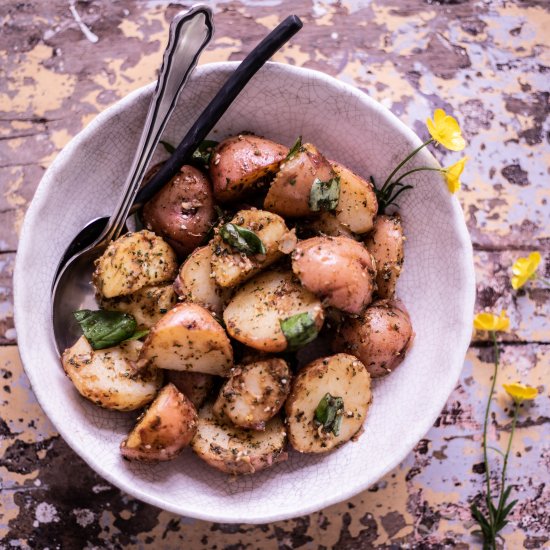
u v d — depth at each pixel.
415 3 0.74
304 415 0.64
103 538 0.71
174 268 0.65
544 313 0.73
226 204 0.66
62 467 0.71
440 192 0.66
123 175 0.67
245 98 0.66
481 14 0.74
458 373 0.65
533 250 0.73
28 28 0.72
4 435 0.70
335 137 0.67
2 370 0.70
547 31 0.74
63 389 0.64
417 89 0.73
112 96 0.72
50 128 0.72
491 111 0.74
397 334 0.65
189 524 0.71
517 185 0.73
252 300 0.63
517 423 0.73
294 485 0.66
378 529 0.72
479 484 0.72
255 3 0.73
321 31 0.73
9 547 0.70
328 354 0.67
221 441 0.64
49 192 0.65
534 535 0.72
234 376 0.63
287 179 0.62
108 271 0.63
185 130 0.67
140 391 0.63
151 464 0.65
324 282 0.61
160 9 0.73
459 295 0.66
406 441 0.65
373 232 0.66
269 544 0.71
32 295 0.65
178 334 0.61
